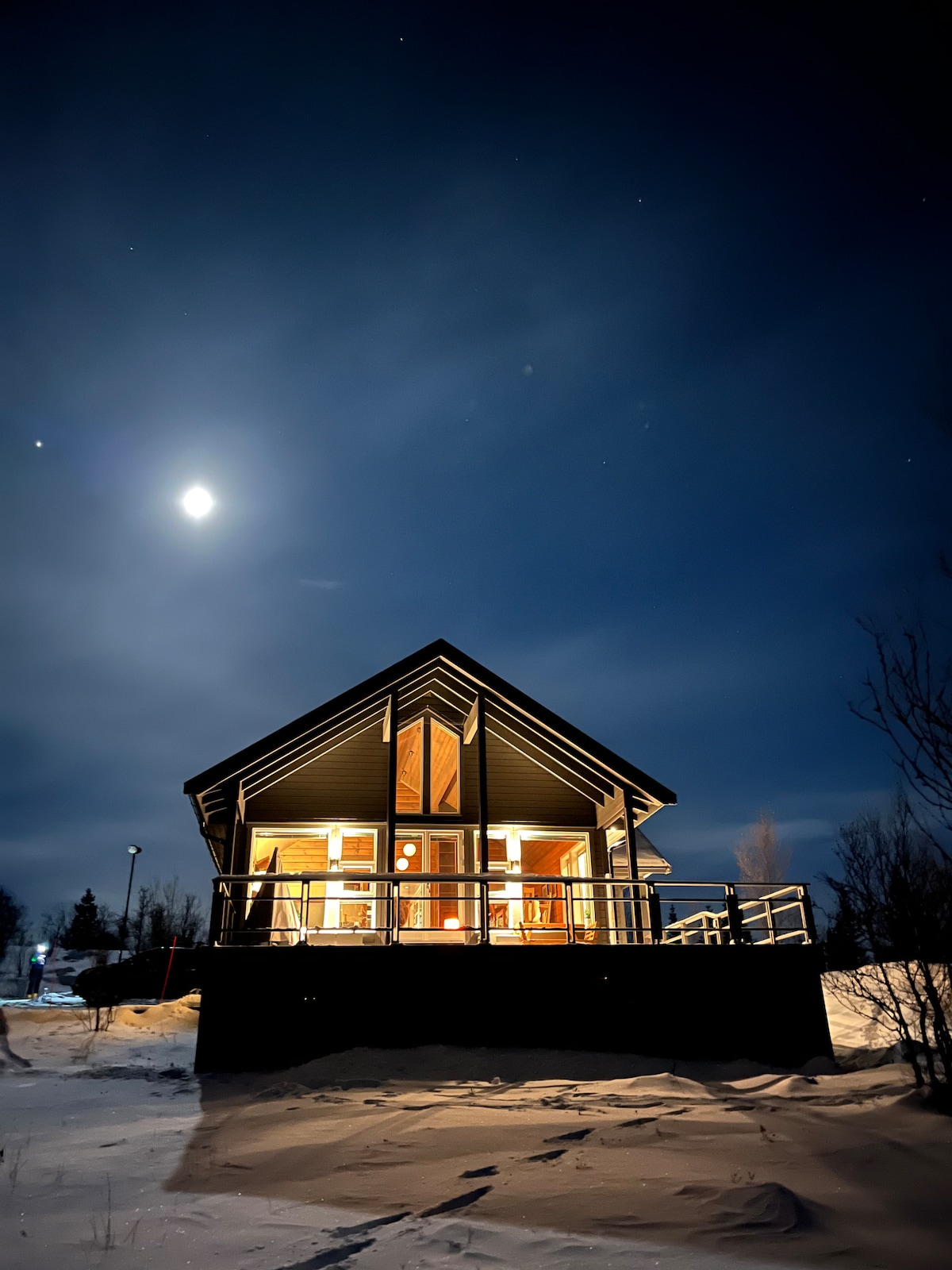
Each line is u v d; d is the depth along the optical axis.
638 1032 12.34
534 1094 9.45
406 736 17.50
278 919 14.68
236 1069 11.44
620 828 17.20
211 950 11.95
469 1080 10.45
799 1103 8.74
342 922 16.25
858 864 8.41
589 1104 8.74
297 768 16.67
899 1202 5.70
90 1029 15.12
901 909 8.13
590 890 16.95
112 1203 5.87
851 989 10.30
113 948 50.81
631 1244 4.89
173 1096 9.86
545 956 12.53
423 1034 11.96
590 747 15.64
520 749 17.47
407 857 16.78
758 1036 12.52
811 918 13.15
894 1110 8.00
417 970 12.23
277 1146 7.28
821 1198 5.70
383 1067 10.93
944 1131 7.21
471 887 16.61
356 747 16.95
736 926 13.52
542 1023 12.22
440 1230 5.16
